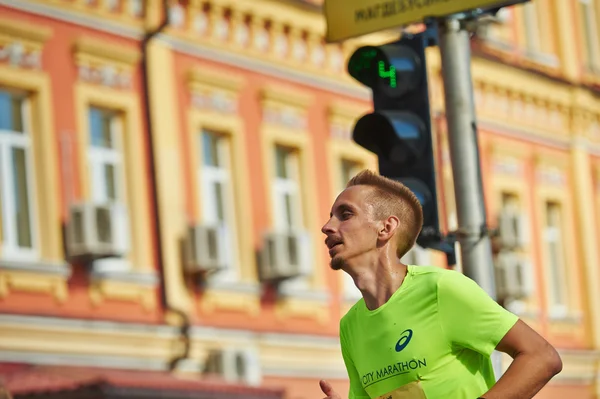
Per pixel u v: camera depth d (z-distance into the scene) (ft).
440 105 109.60
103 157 84.17
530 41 126.00
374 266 23.61
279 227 95.50
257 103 94.94
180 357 85.61
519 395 22.33
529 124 123.75
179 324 86.12
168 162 87.51
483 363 23.17
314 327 96.58
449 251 36.24
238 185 92.58
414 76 36.52
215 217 91.04
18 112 80.18
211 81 91.25
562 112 128.06
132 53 86.28
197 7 91.20
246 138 93.61
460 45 37.19
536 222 122.83
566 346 123.13
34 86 80.23
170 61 88.63
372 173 24.08
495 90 120.47
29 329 77.41
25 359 77.15
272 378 92.63
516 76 122.72
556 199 125.80
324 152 99.86
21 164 79.51
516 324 22.71
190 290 87.40
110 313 82.12
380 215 23.70
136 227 85.15
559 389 121.29
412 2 37.88
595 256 128.67
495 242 114.11
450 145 36.94
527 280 113.39
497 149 119.34
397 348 23.09
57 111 81.35
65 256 80.02
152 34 87.25
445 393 22.85
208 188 90.94
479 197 36.63
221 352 87.66
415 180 35.96
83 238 79.51
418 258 104.58
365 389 23.67
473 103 37.14
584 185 129.08
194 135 89.81
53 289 79.10
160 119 87.35
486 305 22.77
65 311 79.51
